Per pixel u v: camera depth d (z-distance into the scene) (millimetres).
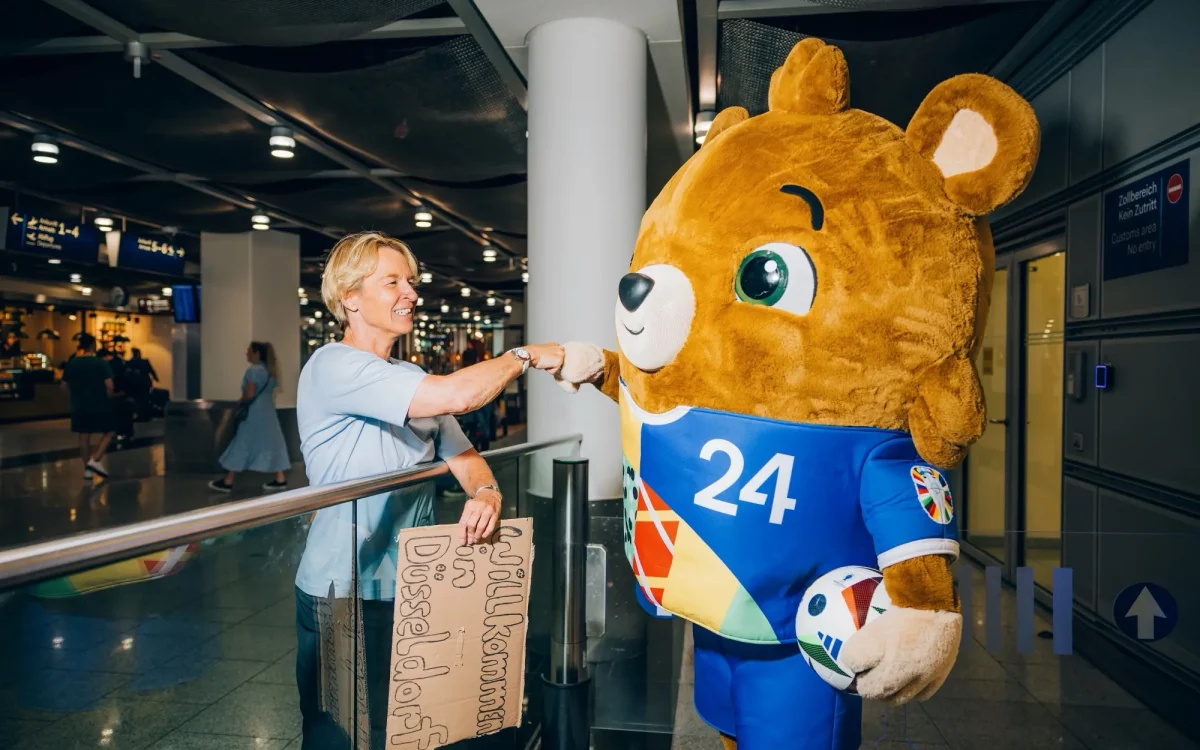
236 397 10805
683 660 3510
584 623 2785
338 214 9297
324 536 1779
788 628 1557
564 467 2717
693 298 1518
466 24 4129
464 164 6680
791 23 4223
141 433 14148
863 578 1477
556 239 3867
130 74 4984
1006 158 1442
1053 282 4652
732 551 1508
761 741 1597
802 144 1551
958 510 5992
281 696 2027
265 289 10867
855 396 1456
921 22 4031
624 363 1690
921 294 1438
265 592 2211
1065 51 4121
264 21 3674
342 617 1789
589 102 3814
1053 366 4672
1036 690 2496
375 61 4711
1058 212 4336
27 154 6887
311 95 5168
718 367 1502
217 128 6000
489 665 1809
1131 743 2432
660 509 1598
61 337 21172
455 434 2053
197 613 2221
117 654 2135
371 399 1659
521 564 1847
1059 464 4613
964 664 2547
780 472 1472
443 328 35156
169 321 22844
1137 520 3518
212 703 2109
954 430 1449
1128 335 3611
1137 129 3539
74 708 2078
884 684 1375
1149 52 3436
